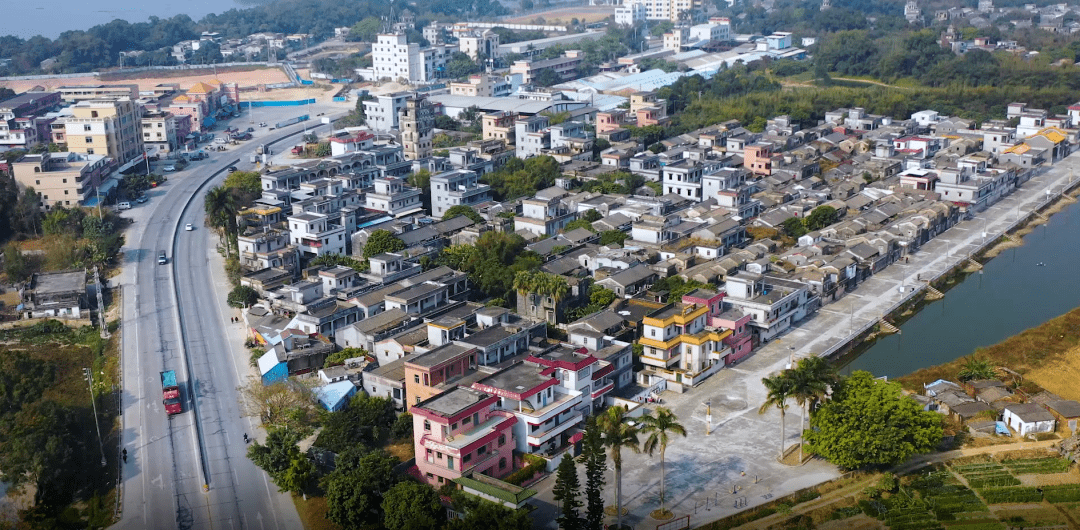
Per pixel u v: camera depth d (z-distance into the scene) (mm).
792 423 187875
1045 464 171500
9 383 199125
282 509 161625
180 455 179000
